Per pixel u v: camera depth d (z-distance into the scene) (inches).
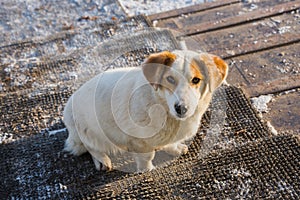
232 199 48.7
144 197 49.7
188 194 49.5
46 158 55.5
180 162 53.4
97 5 86.1
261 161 51.8
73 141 54.5
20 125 60.6
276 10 78.0
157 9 83.4
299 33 72.6
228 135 56.1
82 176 53.1
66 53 74.0
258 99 61.3
